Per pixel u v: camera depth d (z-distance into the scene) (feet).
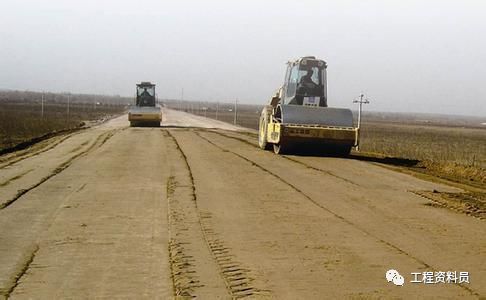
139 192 46.34
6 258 27.66
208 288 23.50
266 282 24.39
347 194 47.21
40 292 22.97
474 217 39.19
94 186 49.11
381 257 28.58
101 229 33.55
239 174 57.67
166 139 108.37
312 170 62.39
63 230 33.24
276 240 31.50
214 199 43.55
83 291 23.12
